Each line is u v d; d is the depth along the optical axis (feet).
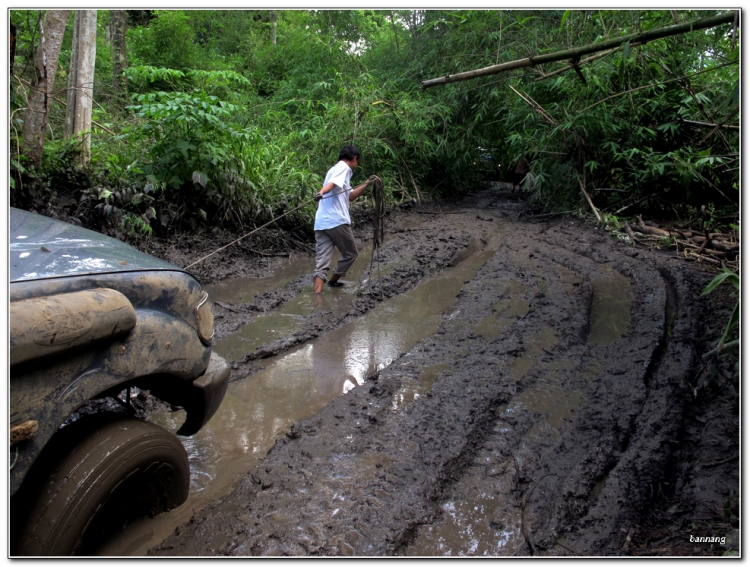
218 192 23.63
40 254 6.67
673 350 14.57
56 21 19.70
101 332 6.03
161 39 45.91
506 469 9.72
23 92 18.29
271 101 42.65
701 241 25.39
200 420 8.08
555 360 14.34
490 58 37.99
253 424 11.13
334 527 8.04
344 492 8.84
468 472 9.66
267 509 8.41
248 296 19.24
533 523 8.43
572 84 31.12
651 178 30.45
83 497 6.06
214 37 57.11
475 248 27.25
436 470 9.46
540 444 10.56
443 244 27.35
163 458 7.14
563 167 34.47
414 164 40.93
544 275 22.04
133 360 6.61
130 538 7.66
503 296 19.51
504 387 12.62
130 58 42.09
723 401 11.66
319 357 14.58
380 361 14.43
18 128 18.12
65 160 20.81
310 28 48.24
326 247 19.56
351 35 48.42
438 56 42.47
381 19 52.65
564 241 27.84
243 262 22.65
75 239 7.61
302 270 22.79
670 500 9.20
